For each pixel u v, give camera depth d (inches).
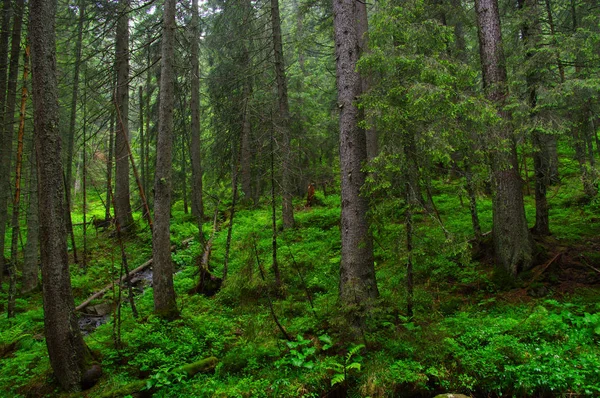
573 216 421.7
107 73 390.3
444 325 258.7
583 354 201.6
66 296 234.7
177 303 358.3
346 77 275.0
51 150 230.5
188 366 238.4
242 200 756.6
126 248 557.9
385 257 390.3
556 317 240.2
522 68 315.3
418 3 243.9
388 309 249.1
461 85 255.1
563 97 288.7
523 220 324.5
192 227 642.8
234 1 604.1
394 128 240.2
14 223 362.6
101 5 437.7
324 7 548.7
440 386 209.0
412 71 244.5
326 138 778.2
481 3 342.3
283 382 215.0
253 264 326.3
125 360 258.4
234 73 623.8
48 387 231.8
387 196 253.1
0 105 422.9
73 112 527.8
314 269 396.8
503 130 301.7
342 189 275.4
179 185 832.9
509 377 198.8
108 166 329.7
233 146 637.9
